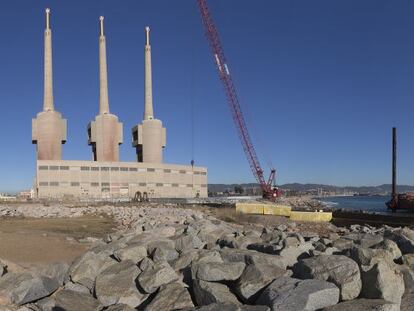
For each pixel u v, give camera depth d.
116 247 13.59
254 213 59.72
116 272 10.23
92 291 9.95
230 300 8.42
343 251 10.72
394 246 10.78
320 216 50.62
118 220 39.47
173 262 11.08
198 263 9.55
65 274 10.86
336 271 8.34
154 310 8.39
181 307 8.38
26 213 51.53
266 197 128.50
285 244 11.92
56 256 17.64
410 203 98.44
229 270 9.15
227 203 97.50
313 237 15.90
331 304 7.70
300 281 8.10
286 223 42.81
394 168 105.56
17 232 27.98
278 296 7.61
